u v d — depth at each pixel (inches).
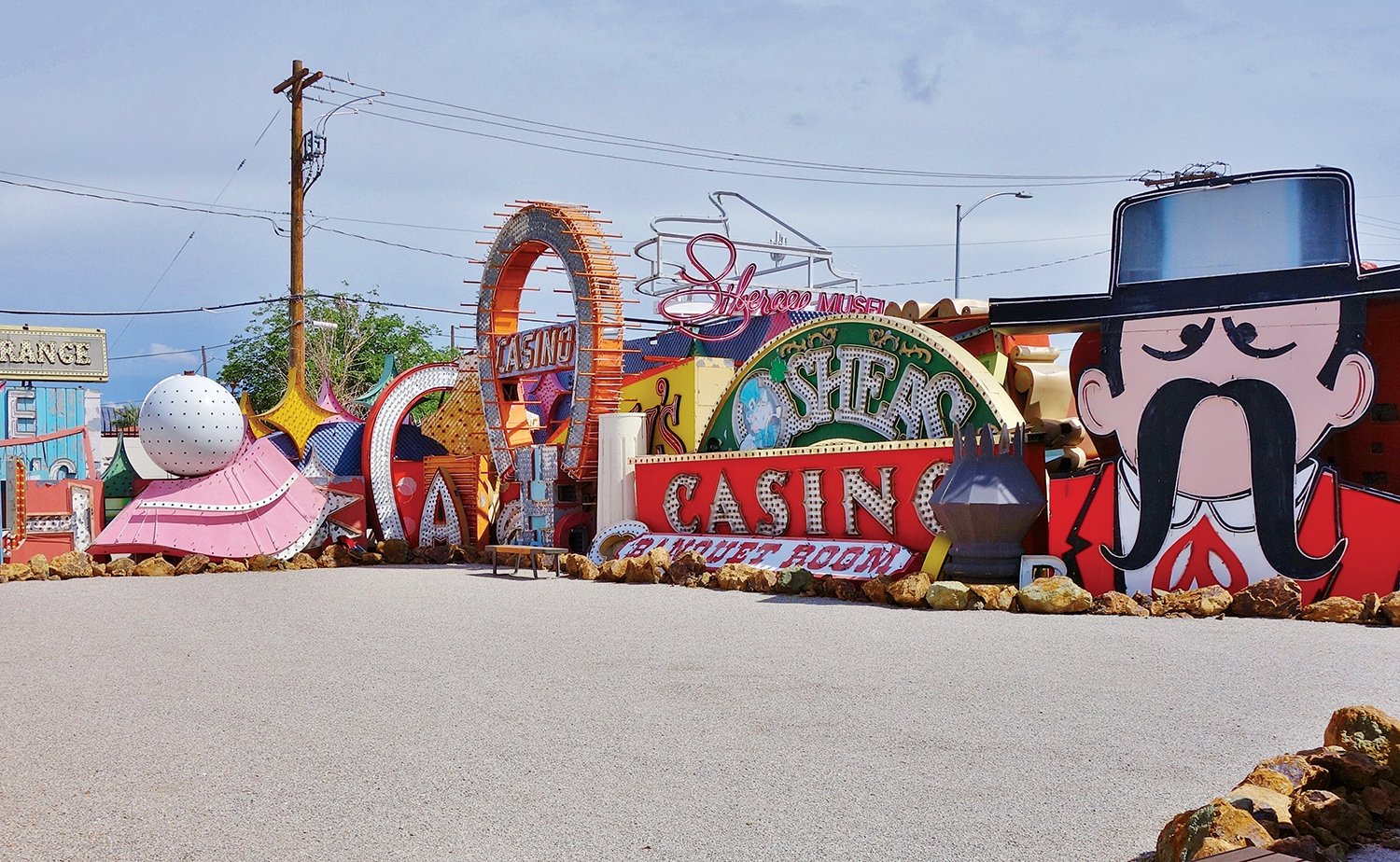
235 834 247.3
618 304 914.1
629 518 882.1
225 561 948.0
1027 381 682.2
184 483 989.2
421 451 1161.4
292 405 1066.7
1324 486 529.0
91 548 960.3
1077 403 599.2
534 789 273.7
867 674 400.5
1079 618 527.5
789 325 1057.5
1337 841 211.8
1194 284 565.0
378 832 246.1
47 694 407.2
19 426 1277.1
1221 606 516.4
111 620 619.2
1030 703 346.3
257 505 993.5
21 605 711.7
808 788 268.7
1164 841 210.1
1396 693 343.3
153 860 232.7
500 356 1024.9
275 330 2185.0
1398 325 571.8
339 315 2175.2
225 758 309.9
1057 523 599.8
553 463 938.1
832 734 317.7
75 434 1254.9
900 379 724.7
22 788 286.8
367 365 2193.7
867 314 746.8
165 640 537.0
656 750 306.2
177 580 871.1
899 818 246.1
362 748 316.2
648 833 241.0
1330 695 343.6
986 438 624.4
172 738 335.0
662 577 755.4
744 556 749.9
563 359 938.1
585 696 377.7
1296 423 537.0
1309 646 428.1
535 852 231.8
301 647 502.3
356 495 1058.1
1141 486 575.5
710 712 349.4
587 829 244.4
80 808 268.8
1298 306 538.0
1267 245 548.1
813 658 438.3
